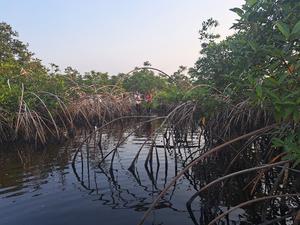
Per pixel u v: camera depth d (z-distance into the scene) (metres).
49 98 18.34
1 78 16.97
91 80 30.56
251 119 8.65
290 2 4.75
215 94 9.96
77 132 19.88
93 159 11.30
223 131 9.38
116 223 5.63
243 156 8.33
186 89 12.02
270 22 5.25
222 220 5.71
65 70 34.19
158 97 13.37
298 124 4.54
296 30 3.27
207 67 10.68
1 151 13.30
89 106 24.30
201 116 10.75
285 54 3.84
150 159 10.01
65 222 5.70
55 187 7.87
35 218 5.89
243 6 5.49
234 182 7.85
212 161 9.31
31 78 18.31
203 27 11.37
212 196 6.80
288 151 4.29
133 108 30.73
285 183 5.39
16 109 15.82
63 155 12.16
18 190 7.63
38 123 15.65
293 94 3.51
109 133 19.33
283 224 5.31
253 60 5.54
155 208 6.35
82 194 7.29
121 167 10.06
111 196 7.16
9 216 6.00
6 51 27.22
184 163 10.39
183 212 6.11
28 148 13.91
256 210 6.08
